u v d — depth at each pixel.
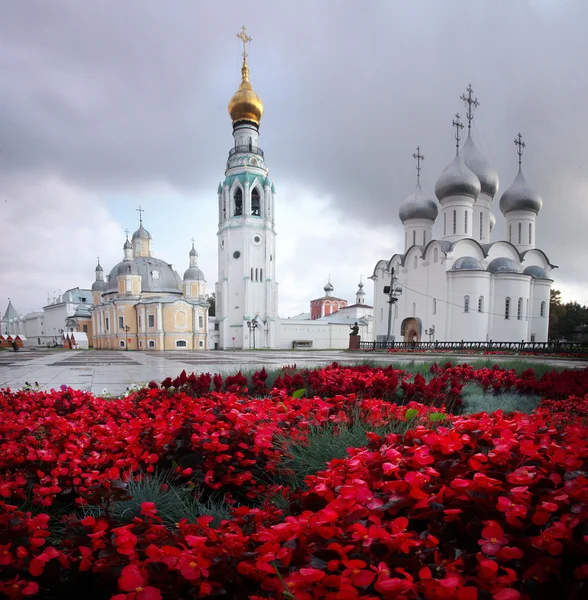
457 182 50.34
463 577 1.66
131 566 1.68
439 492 2.19
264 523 2.36
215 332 74.25
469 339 45.16
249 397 7.32
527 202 53.69
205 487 3.58
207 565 1.75
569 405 6.78
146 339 65.69
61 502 3.27
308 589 1.62
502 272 46.31
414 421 4.73
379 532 1.77
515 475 2.24
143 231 81.25
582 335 59.19
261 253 71.44
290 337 76.62
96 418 5.13
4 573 1.98
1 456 3.46
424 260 50.66
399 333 55.41
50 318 110.19
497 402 8.08
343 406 5.21
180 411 5.19
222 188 73.75
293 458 3.74
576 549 1.73
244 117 72.31
